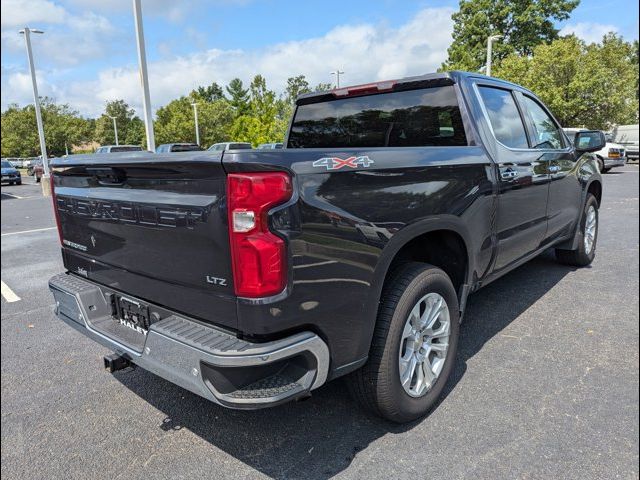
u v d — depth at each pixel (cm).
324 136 411
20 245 831
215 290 203
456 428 259
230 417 280
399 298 245
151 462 243
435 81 334
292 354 195
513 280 507
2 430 273
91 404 299
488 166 311
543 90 2606
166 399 303
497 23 3953
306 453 245
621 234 739
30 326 434
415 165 248
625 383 297
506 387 296
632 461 228
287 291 192
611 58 3391
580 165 488
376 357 241
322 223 201
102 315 279
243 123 4566
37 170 2914
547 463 229
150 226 224
